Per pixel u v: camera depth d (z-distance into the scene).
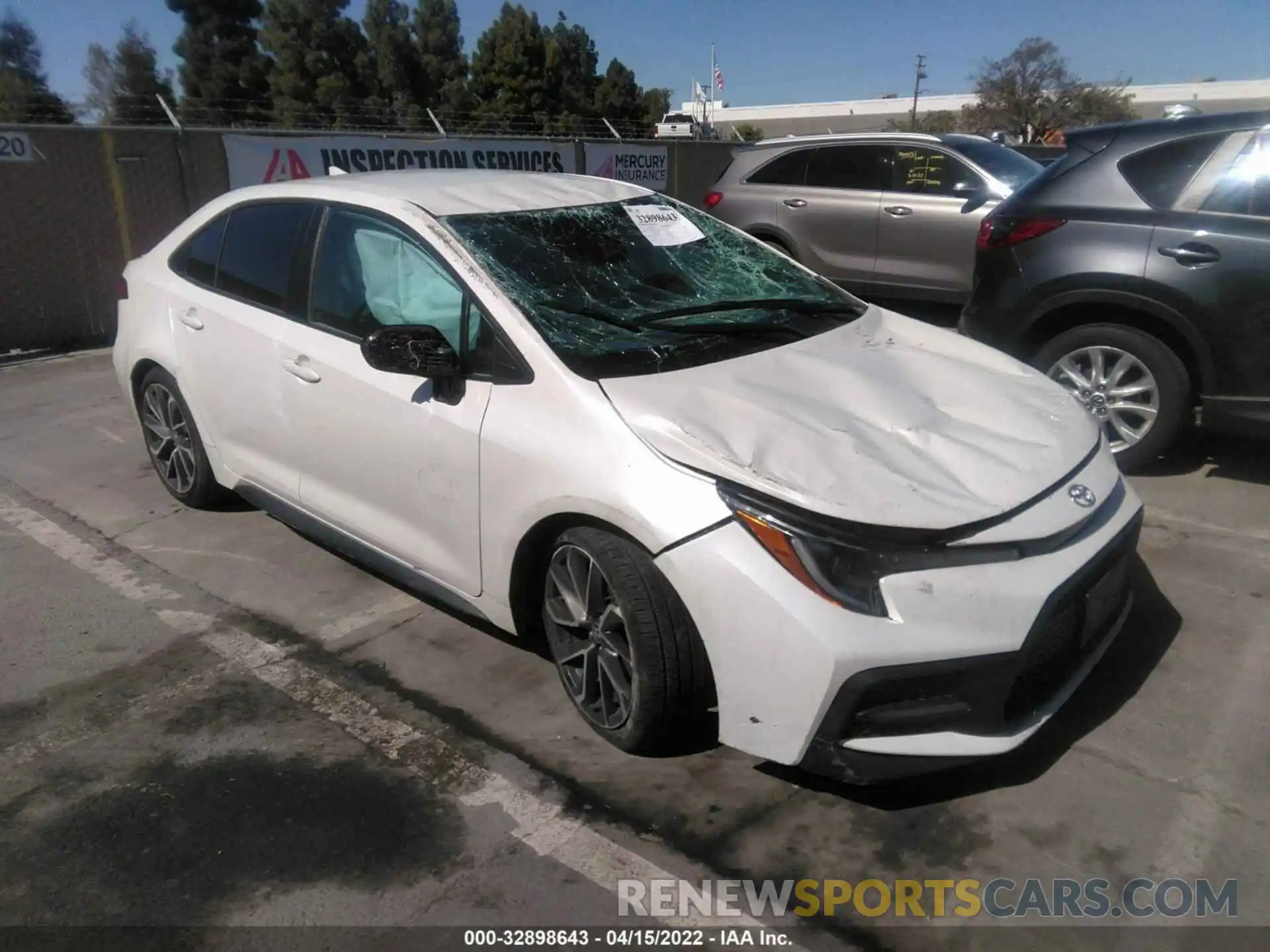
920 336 4.01
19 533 4.89
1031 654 2.73
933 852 2.76
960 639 2.61
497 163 11.57
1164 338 5.04
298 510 4.18
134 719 3.40
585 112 42.75
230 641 3.89
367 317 3.75
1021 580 2.71
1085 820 2.86
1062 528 2.84
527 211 3.84
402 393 3.51
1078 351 5.27
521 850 2.79
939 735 2.69
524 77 40.75
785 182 9.41
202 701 3.50
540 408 3.12
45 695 3.54
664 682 2.89
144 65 38.97
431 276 3.54
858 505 2.67
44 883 2.68
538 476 3.06
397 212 3.71
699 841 2.81
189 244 4.73
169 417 4.93
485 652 3.79
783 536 2.65
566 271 3.59
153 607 4.16
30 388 7.48
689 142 14.29
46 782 3.08
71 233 8.73
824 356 3.51
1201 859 2.71
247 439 4.36
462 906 2.60
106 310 9.09
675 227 4.16
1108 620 3.22
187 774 3.12
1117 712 3.33
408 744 3.25
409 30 40.62
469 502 3.33
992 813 2.89
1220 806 2.90
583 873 2.71
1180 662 3.61
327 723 3.37
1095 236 5.09
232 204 4.54
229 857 2.77
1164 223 4.91
